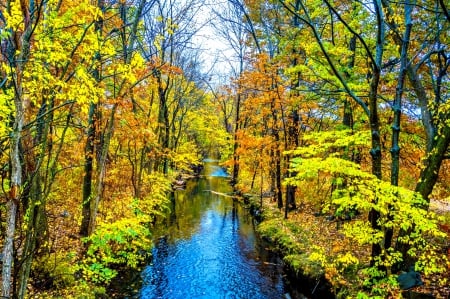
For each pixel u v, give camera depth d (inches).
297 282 480.7
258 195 1117.7
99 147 541.6
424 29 528.4
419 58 543.5
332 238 571.2
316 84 687.7
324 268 455.2
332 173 363.9
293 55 696.4
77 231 520.4
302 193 859.4
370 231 346.0
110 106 568.7
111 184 737.6
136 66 315.0
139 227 547.2
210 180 1728.6
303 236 616.1
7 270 215.9
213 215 948.0
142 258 527.8
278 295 460.4
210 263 572.1
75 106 343.3
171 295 453.4
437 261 400.5
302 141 767.1
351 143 447.8
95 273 425.1
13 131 220.8
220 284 491.5
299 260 507.8
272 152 836.6
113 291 446.0
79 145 493.7
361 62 639.1
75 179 628.4
